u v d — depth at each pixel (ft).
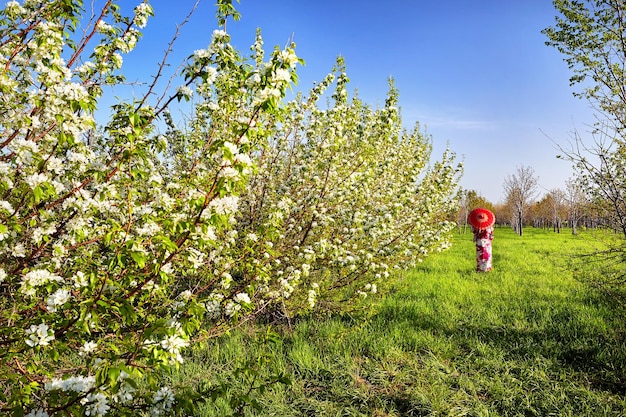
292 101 19.60
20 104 7.88
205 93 15.62
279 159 20.99
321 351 16.52
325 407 12.44
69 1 8.11
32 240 8.12
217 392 6.84
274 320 19.56
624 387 13.96
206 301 10.48
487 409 12.59
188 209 8.52
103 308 6.33
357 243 20.65
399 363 15.72
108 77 10.09
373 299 22.75
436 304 23.40
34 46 7.96
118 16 9.98
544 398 13.14
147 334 6.16
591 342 17.22
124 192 8.83
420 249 23.71
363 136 20.70
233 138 7.87
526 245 59.36
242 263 11.30
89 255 8.28
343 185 19.89
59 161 7.94
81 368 6.66
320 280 19.47
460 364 15.69
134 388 5.93
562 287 27.48
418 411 12.61
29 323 7.11
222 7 9.04
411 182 23.32
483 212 35.22
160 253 7.66
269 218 14.35
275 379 7.72
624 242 19.22
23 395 5.76
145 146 9.05
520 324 19.43
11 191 7.84
